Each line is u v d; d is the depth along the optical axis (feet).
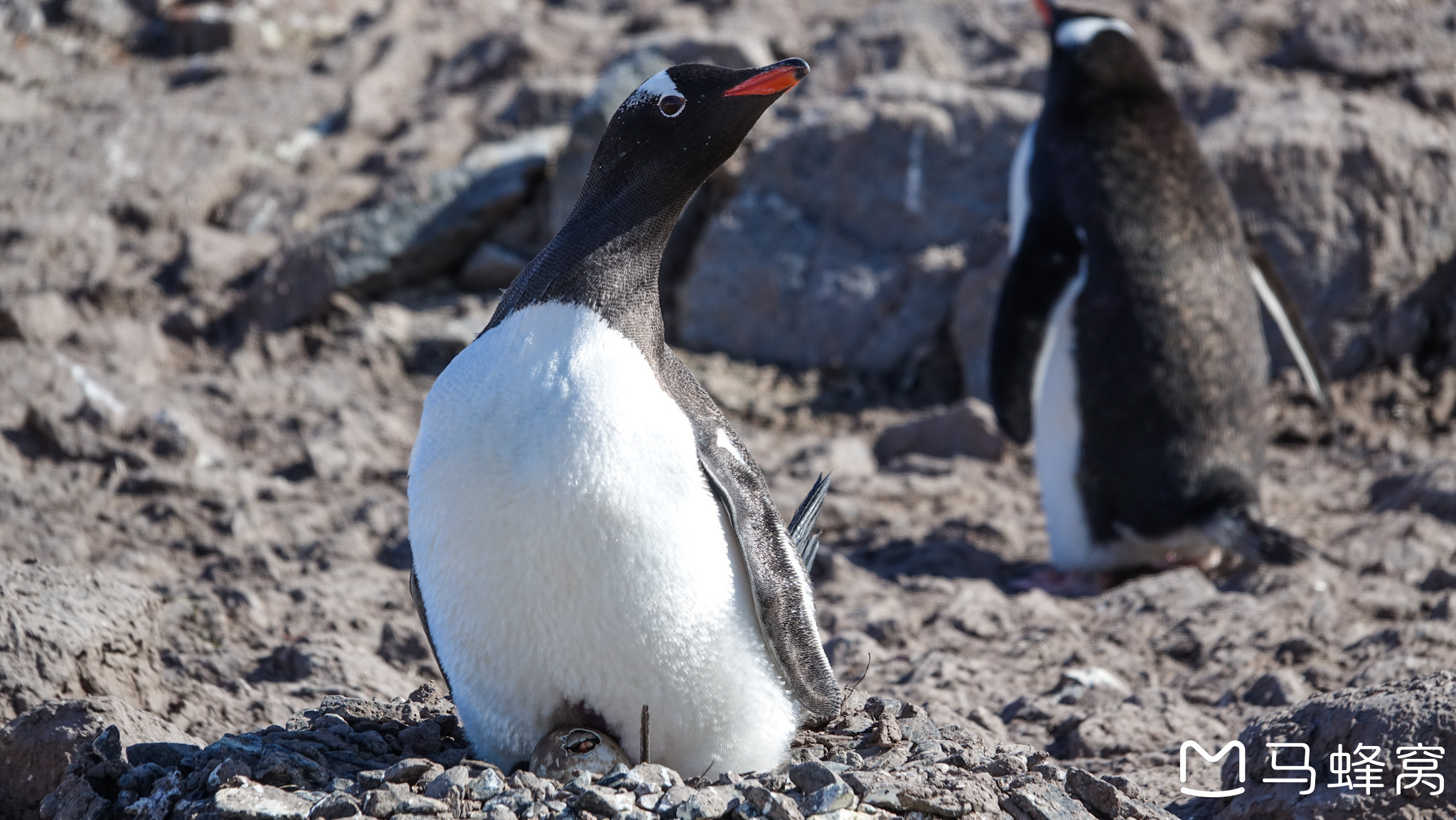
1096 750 38.19
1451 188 82.64
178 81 118.73
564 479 24.29
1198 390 55.93
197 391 77.15
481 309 90.38
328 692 38.88
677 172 26.05
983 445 74.43
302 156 104.32
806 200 91.30
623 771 25.45
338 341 86.84
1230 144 82.33
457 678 26.76
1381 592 51.65
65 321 83.76
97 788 26.91
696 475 25.32
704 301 90.38
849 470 71.41
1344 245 81.20
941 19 106.63
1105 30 58.54
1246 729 33.30
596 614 24.95
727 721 26.78
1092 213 57.06
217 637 44.21
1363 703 30.86
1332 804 29.30
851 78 100.78
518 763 27.63
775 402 84.38
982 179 89.51
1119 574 58.80
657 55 94.73
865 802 25.40
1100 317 56.39
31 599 34.65
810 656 27.55
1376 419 77.20
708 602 25.54
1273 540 55.72
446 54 115.44
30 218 93.35
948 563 58.95
